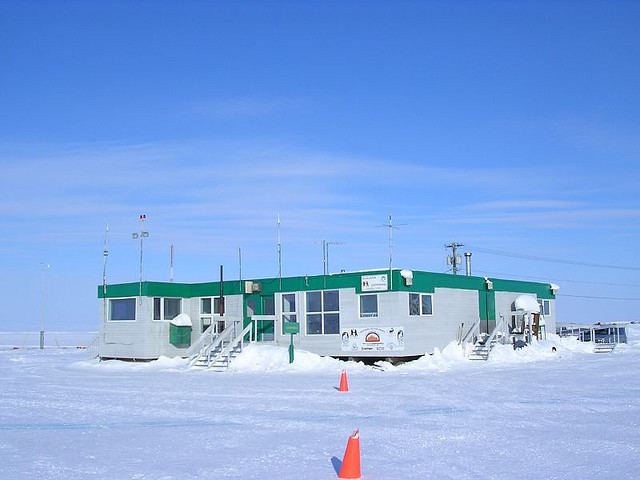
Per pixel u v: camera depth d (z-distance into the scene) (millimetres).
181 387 23016
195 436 13125
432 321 33688
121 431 13828
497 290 39250
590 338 49375
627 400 18078
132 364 35562
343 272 36750
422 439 12578
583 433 13125
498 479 9484
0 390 22391
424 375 26766
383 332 32094
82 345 70750
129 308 37312
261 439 12734
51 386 23750
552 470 10039
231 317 34312
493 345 35031
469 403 17797
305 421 14961
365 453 11336
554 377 24875
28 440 12836
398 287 31812
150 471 10094
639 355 37375
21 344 73938
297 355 31922
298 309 34719
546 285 44594
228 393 20906
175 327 37000
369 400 18719
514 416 15422
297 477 9648
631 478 9516
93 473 9992
